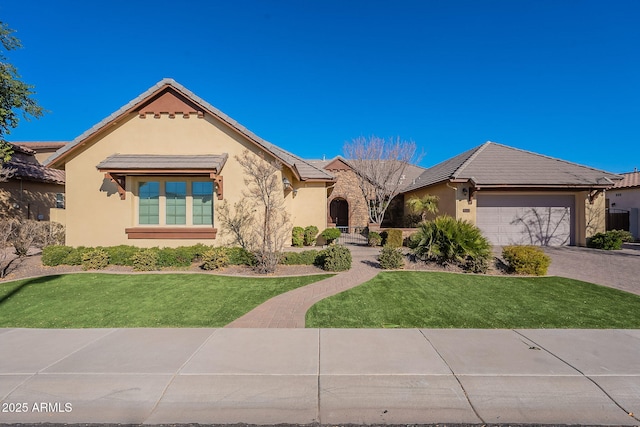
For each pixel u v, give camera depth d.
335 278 9.70
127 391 3.93
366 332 5.68
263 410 3.63
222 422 3.46
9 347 5.05
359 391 3.92
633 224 20.80
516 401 3.76
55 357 4.71
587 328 5.89
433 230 11.64
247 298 7.70
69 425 3.45
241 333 5.63
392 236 16.66
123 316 6.51
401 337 5.45
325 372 4.31
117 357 4.71
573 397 3.82
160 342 5.24
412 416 3.54
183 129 12.77
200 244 11.88
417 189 21.58
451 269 10.96
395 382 4.09
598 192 16.80
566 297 7.83
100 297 7.74
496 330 5.77
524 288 8.64
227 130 12.73
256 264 11.02
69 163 12.58
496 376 4.21
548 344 5.16
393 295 7.97
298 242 16.59
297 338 5.42
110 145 12.71
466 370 4.34
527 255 10.34
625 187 21.38
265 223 11.48
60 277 9.58
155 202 12.78
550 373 4.27
